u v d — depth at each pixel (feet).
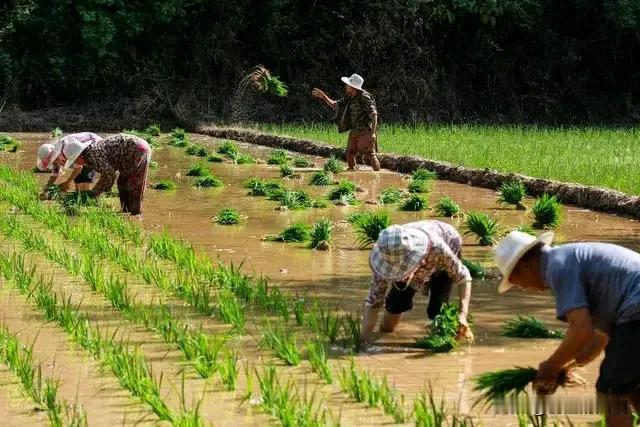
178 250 70.90
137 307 56.49
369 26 223.51
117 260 70.54
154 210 95.76
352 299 60.39
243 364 46.83
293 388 42.91
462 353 48.44
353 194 102.83
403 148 142.61
